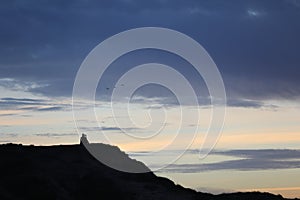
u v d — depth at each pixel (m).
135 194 117.25
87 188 113.19
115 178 124.00
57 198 105.19
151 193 120.44
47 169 118.38
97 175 118.94
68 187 113.00
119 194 113.81
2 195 101.06
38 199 103.44
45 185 108.00
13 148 124.06
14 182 106.94
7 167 112.88
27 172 112.44
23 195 103.56
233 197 123.69
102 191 112.94
